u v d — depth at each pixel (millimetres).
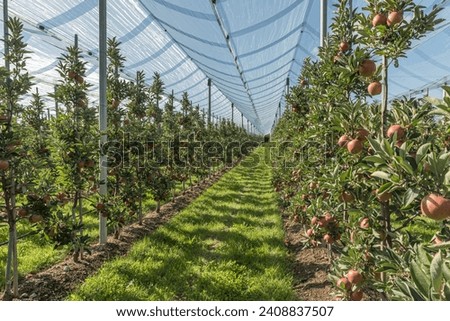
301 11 7141
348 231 3066
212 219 7004
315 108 4012
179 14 6516
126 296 3695
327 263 4562
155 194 7254
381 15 2371
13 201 3654
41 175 3936
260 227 6414
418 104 2604
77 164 4309
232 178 13680
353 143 2441
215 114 32281
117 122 5930
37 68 11984
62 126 4402
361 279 2527
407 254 2029
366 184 2639
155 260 4738
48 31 7723
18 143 3490
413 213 2494
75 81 4672
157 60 10422
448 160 1477
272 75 14375
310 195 4430
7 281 3668
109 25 7367
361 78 2891
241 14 6457
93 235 5762
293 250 5348
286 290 3834
